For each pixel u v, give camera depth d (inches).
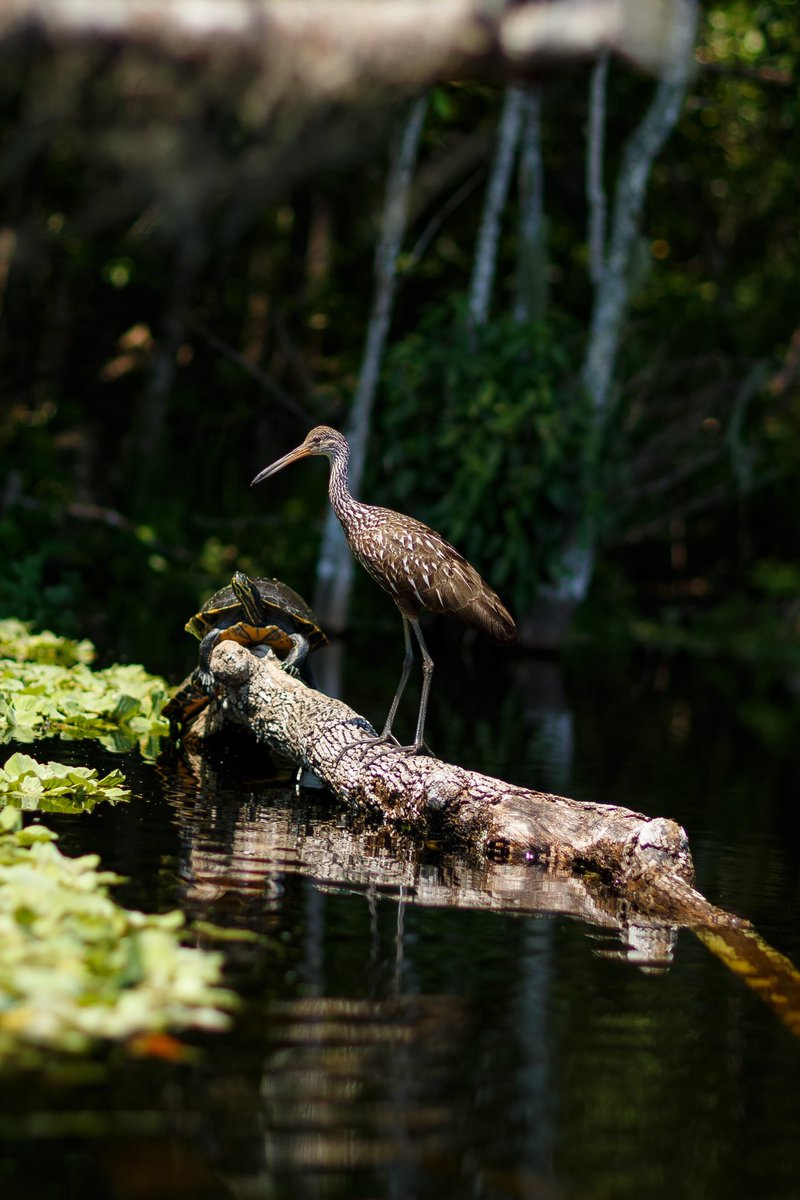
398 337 1266.0
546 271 974.4
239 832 325.1
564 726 609.9
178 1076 182.7
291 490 1219.2
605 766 499.5
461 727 563.5
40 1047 186.1
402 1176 164.1
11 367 1169.4
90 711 458.0
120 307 1240.8
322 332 1273.4
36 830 272.1
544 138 1191.6
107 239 1100.5
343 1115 177.3
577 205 1253.7
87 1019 184.5
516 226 1203.9
